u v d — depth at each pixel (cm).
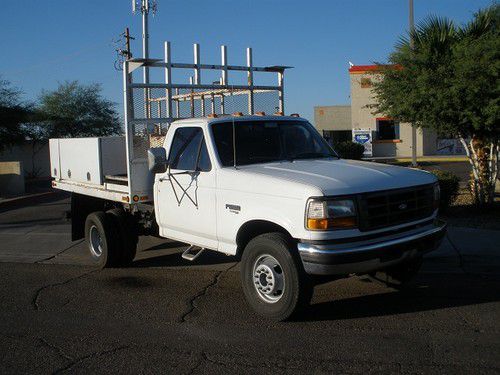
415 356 512
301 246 569
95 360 529
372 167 657
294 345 548
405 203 606
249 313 651
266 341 562
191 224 720
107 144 901
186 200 722
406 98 1113
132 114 825
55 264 960
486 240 934
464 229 1021
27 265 959
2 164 2169
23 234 1258
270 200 600
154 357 532
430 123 1120
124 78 810
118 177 872
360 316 627
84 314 669
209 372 495
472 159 1206
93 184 928
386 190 591
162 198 773
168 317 648
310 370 491
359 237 572
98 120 4000
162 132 894
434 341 546
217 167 674
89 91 4041
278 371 491
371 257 568
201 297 725
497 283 740
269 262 607
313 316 630
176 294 743
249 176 631
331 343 550
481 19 1162
